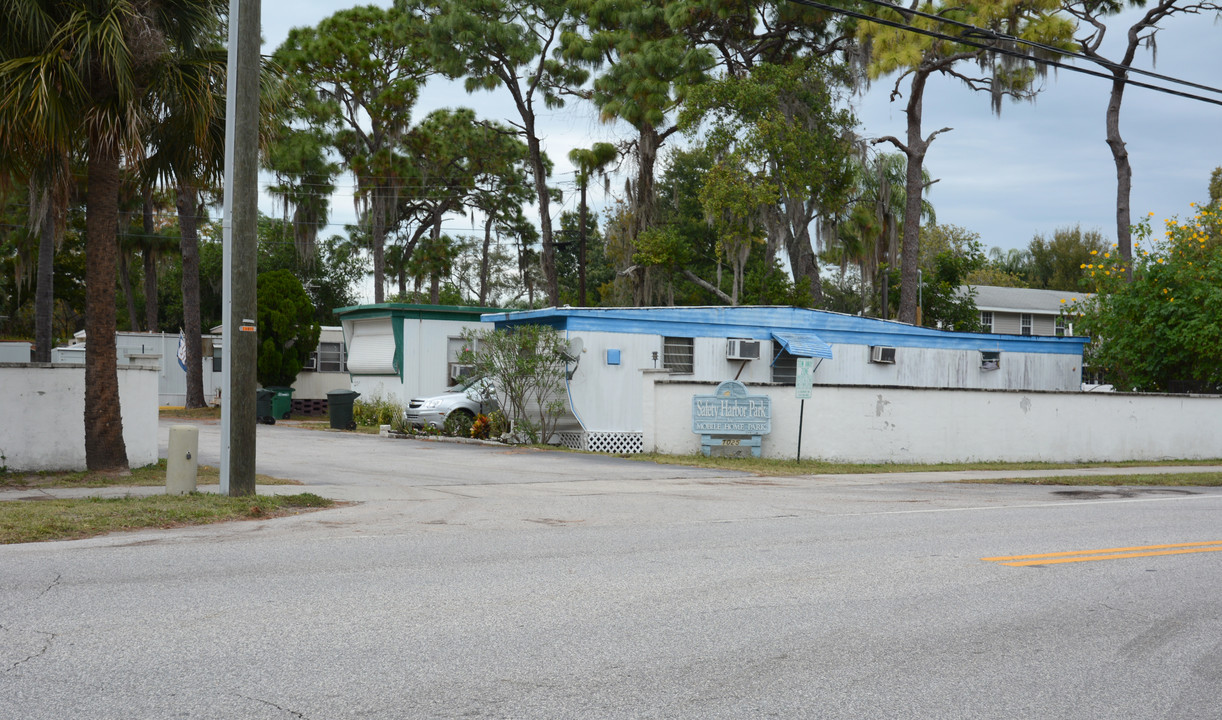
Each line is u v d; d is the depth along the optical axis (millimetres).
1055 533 10734
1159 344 26266
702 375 23531
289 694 4758
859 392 20703
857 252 39875
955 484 16969
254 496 11828
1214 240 30266
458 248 55594
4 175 13711
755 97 34406
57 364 15008
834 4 35875
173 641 5625
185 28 14523
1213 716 4824
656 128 38562
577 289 64438
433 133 46188
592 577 7723
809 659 5609
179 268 56625
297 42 43938
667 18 37125
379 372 29641
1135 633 6422
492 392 23734
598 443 21859
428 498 13039
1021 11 33188
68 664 5152
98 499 11555
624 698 4836
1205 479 18359
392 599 6809
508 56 39750
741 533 10289
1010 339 28453
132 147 13281
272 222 55844
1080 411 22953
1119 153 35312
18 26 13195
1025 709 4863
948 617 6699
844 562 8633
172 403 38688
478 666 5305
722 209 35750
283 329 33656
